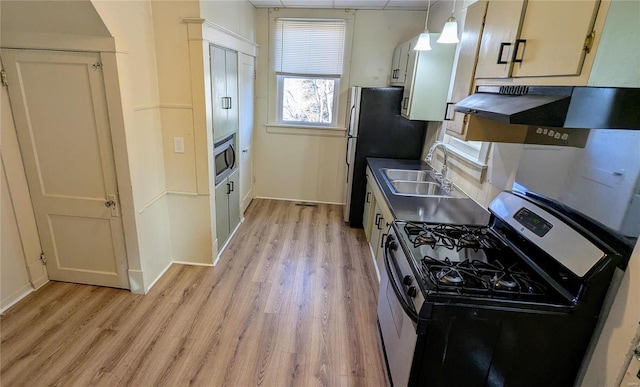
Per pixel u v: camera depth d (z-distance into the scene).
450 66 2.91
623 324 1.11
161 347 2.12
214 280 2.87
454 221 2.02
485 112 1.32
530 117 1.10
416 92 2.99
